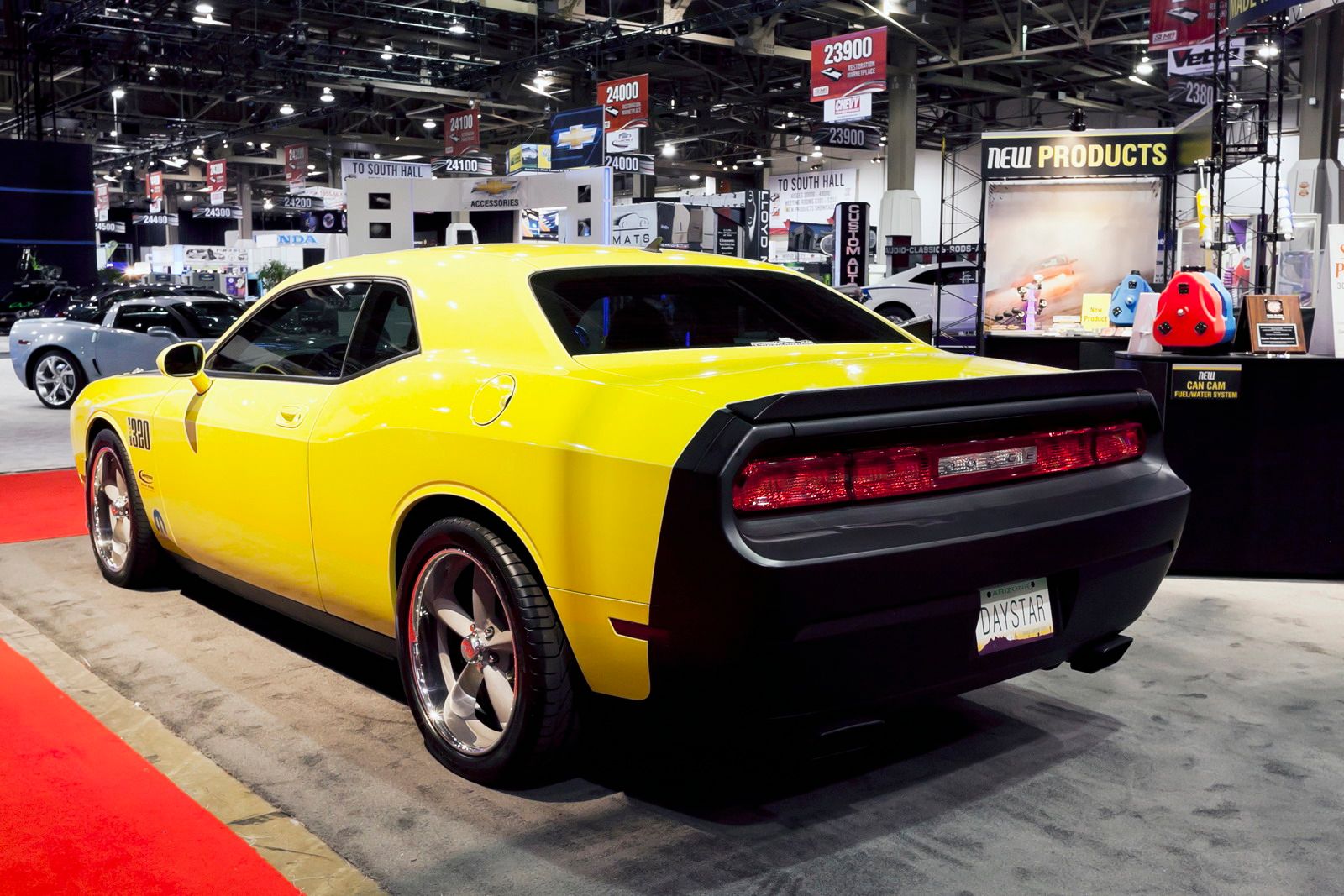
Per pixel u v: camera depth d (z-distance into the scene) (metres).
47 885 2.16
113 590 4.43
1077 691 3.33
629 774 2.70
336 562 2.99
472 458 2.50
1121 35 24.14
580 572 2.29
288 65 28.78
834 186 39.91
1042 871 2.25
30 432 9.70
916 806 2.54
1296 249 13.60
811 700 2.20
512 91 32.06
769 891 2.16
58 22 26.62
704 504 2.09
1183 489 2.77
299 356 3.27
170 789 2.60
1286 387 4.57
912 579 2.21
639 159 25.03
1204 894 2.17
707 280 3.08
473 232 14.91
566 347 2.61
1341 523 4.60
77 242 28.59
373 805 2.53
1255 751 2.88
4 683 3.32
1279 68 8.67
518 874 2.23
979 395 2.39
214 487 3.50
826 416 2.19
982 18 26.70
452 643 2.82
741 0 25.97
